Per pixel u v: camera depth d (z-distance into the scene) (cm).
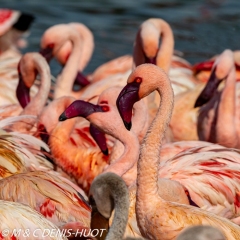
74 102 1062
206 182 1062
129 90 974
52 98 1633
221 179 1071
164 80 966
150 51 1362
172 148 1168
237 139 1436
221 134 1414
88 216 960
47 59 1538
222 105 1419
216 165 1089
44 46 1541
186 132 1469
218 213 1066
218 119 1416
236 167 1094
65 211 951
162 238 891
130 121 977
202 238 730
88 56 1816
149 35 1364
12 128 1197
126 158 1061
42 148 1158
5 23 1812
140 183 916
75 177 1178
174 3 2503
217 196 1060
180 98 1505
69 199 963
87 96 1462
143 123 1138
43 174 988
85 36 1822
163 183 972
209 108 1441
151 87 970
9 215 842
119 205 770
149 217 902
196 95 1500
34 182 964
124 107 973
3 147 1068
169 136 1310
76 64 1549
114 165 1058
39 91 1301
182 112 1479
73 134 1213
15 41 1842
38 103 1293
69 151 1178
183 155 1108
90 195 822
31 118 1191
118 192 771
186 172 1072
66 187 978
